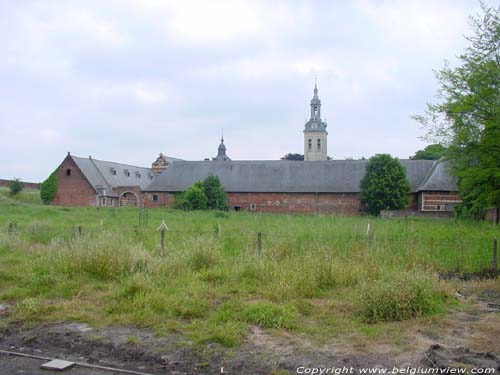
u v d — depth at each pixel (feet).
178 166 220.43
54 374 18.56
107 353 20.81
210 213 139.64
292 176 206.28
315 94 325.42
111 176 237.25
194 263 37.47
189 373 18.69
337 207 196.44
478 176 58.08
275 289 29.96
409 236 53.42
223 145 331.36
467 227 75.66
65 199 211.41
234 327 23.17
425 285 27.86
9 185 234.79
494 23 57.77
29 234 56.59
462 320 25.66
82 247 36.37
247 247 41.88
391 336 22.59
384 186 167.12
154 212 136.98
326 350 21.06
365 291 26.66
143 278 30.89
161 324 24.22
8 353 20.74
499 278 35.83
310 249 39.99
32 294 30.27
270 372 18.65
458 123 59.00
